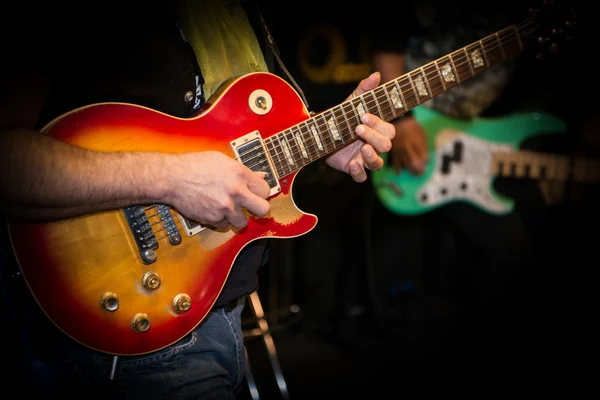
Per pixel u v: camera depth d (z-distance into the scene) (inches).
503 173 110.7
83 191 37.9
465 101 106.8
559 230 120.6
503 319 120.6
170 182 40.6
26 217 38.0
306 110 50.7
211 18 48.9
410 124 105.9
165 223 43.6
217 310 48.6
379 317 131.6
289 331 132.0
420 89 55.6
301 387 106.0
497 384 107.2
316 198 130.8
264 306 132.6
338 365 115.6
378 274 144.7
